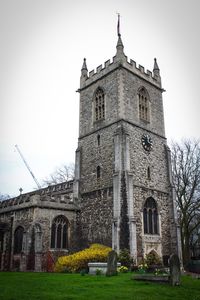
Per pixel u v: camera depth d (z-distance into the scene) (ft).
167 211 108.68
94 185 106.52
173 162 129.49
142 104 116.16
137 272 73.26
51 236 97.96
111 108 109.40
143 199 100.37
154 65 130.11
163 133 120.06
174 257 51.57
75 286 46.98
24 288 43.78
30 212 97.71
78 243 104.22
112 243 90.02
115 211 92.43
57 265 83.15
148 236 97.50
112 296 39.09
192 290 45.83
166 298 39.14
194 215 126.82
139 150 105.70
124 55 113.80
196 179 122.42
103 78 117.29
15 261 98.94
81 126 121.39
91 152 112.47
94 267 69.72
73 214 106.32
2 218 111.34
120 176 95.66
